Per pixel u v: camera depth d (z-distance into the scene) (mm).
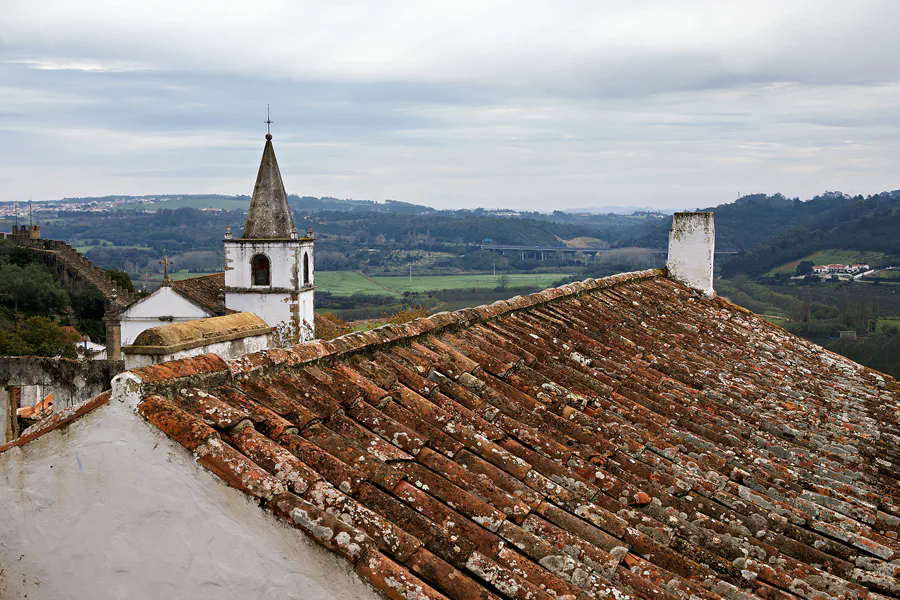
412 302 72312
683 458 7133
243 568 3971
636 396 8789
